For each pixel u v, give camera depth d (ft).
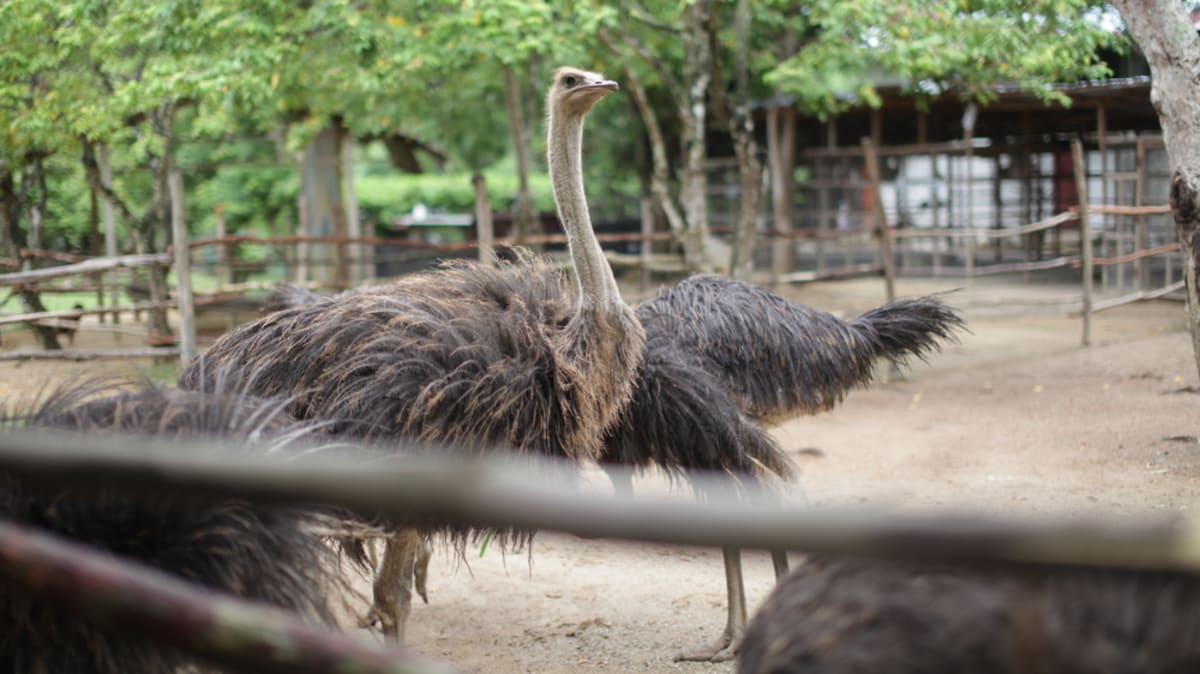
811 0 36.35
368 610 16.72
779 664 6.22
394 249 56.34
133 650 8.31
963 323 17.98
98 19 31.55
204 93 29.91
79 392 10.02
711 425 14.71
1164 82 21.12
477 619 16.62
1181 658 5.23
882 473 22.27
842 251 65.31
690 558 19.24
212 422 9.66
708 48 41.55
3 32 30.50
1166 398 26.43
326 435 12.51
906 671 5.66
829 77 45.14
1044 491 19.81
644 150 63.52
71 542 8.38
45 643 8.27
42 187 39.83
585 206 14.20
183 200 30.81
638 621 16.38
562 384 13.50
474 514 4.54
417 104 47.01
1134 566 3.80
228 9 30.09
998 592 5.62
